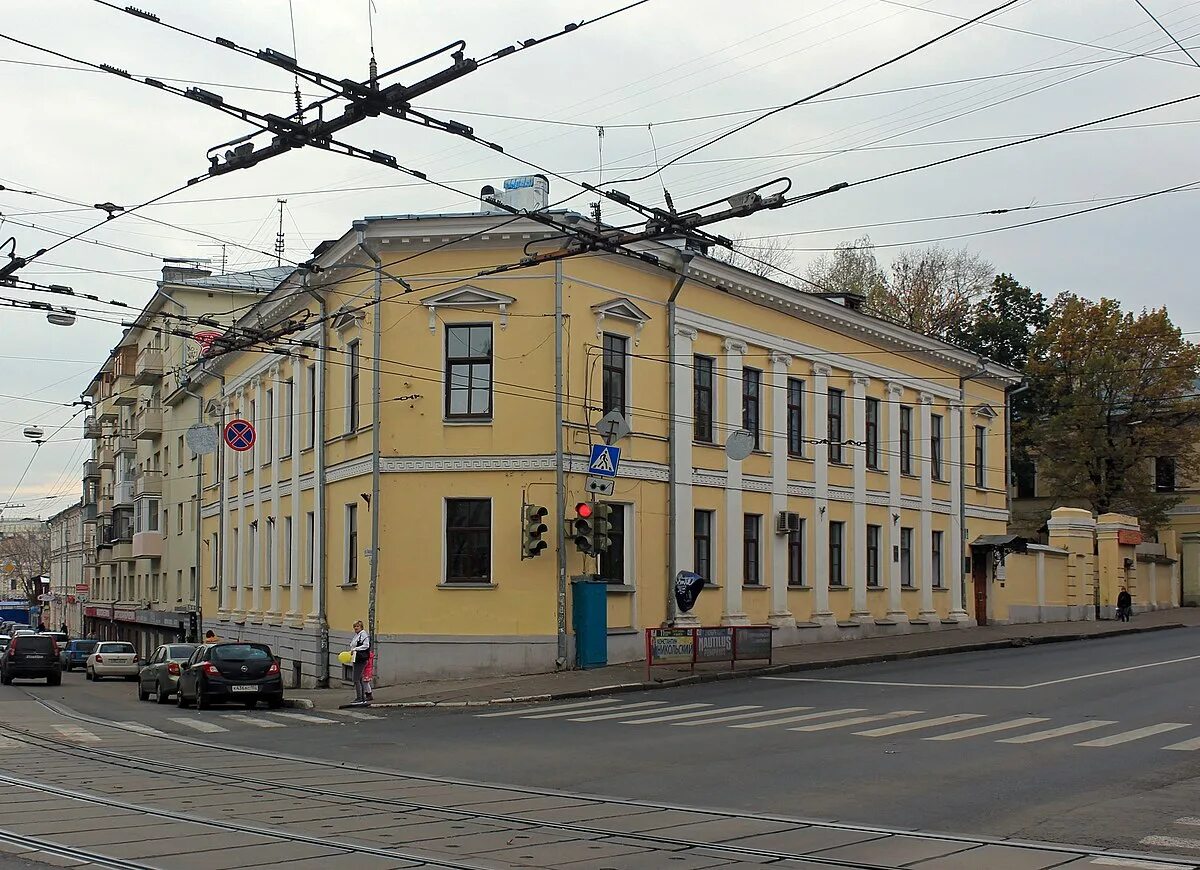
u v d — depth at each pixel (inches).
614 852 391.5
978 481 1849.2
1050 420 2386.8
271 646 1501.0
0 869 361.1
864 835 419.8
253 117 511.2
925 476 1680.6
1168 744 645.9
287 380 1513.3
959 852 388.8
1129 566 2191.2
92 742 749.9
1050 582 1966.0
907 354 1651.1
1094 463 2370.8
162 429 2326.5
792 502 1412.4
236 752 684.7
